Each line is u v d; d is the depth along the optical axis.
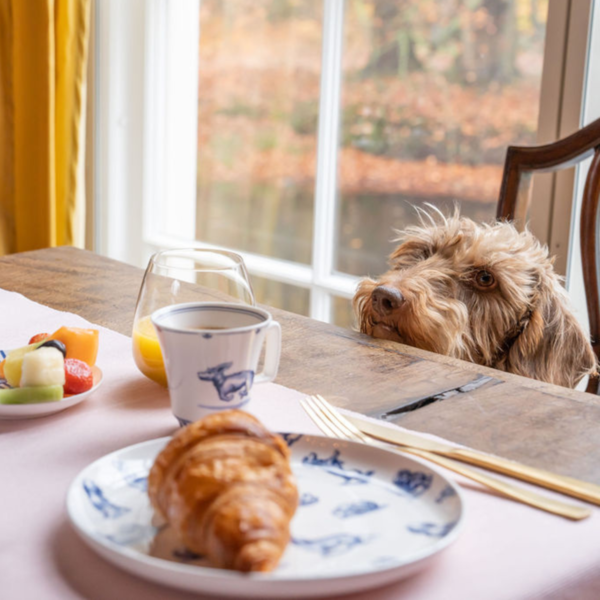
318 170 2.90
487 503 0.67
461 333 1.57
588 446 0.81
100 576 0.54
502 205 1.65
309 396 0.92
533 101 2.38
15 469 0.71
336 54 2.84
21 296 1.31
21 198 3.03
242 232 3.31
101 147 3.42
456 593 0.54
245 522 0.49
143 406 0.87
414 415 0.88
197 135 3.40
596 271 1.45
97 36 3.32
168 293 0.91
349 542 0.58
